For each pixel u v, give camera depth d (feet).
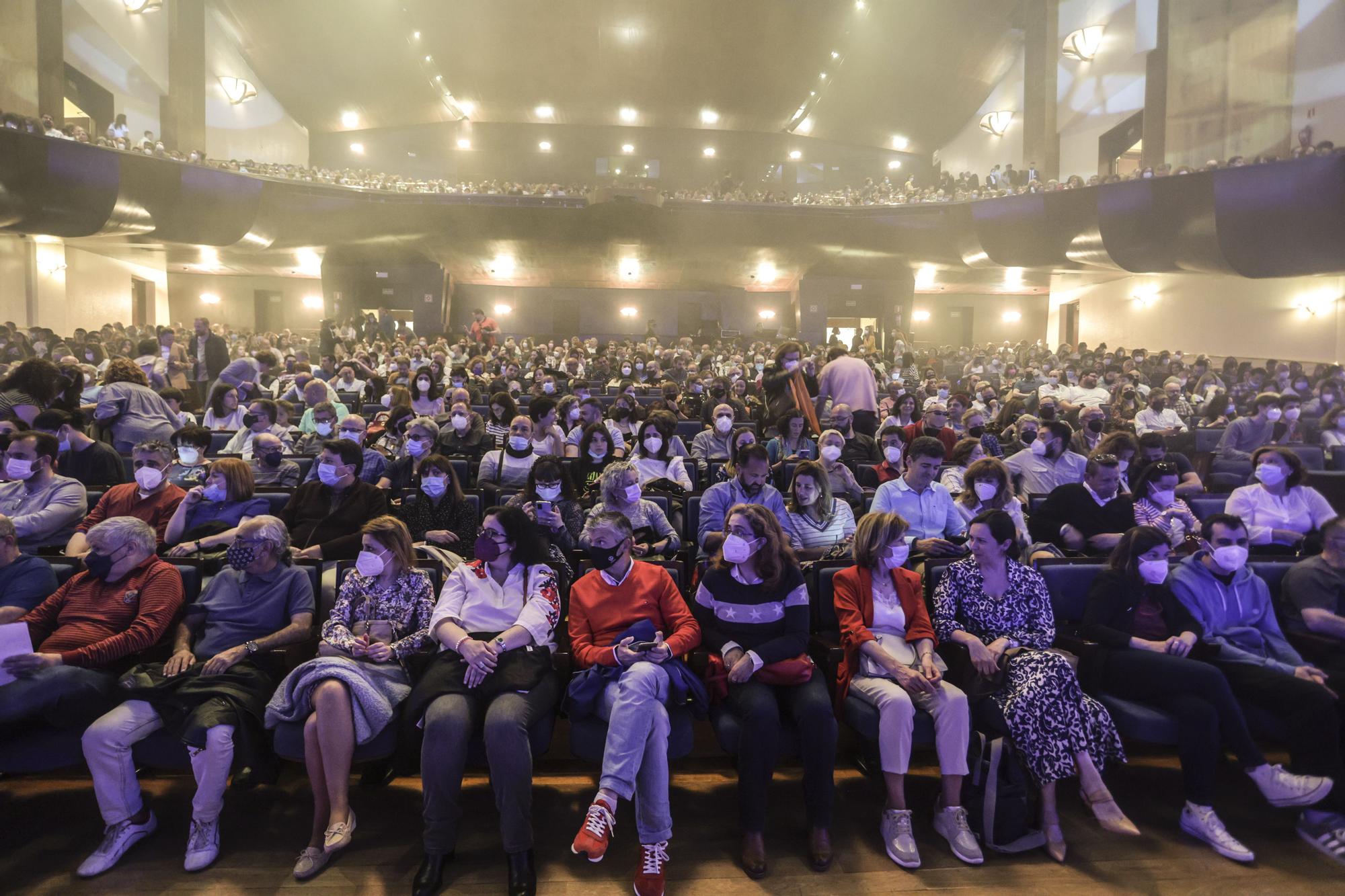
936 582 12.23
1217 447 26.04
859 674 10.73
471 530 14.71
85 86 62.18
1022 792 9.95
